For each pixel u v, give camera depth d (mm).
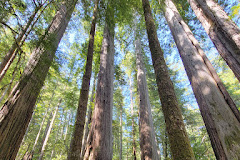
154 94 11219
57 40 3873
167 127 1866
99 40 7430
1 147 2342
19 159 11125
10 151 2436
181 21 4512
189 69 3115
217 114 2072
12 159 2445
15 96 2830
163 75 2328
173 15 4922
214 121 2039
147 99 6746
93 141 3480
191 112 10797
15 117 2662
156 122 10797
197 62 3016
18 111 2734
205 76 2633
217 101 2205
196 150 4949
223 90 2305
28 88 3004
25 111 2838
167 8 5371
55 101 14883
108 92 4348
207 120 2174
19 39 3107
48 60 3342
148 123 5832
